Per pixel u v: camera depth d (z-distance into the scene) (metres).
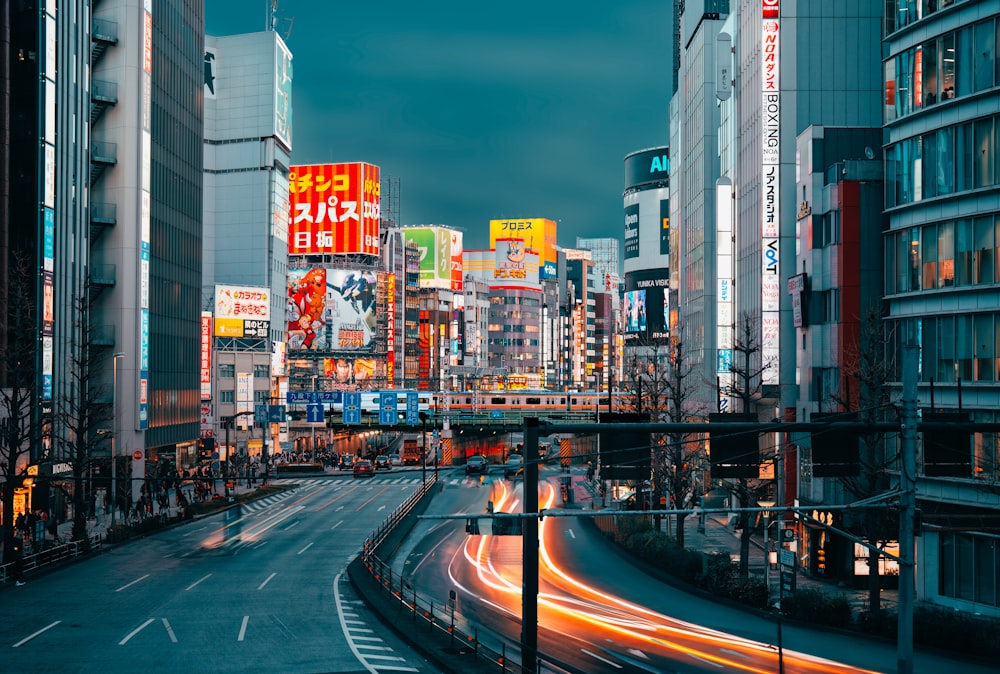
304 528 66.19
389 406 101.94
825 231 53.50
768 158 65.00
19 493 59.84
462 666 29.48
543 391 120.81
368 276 175.50
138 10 82.44
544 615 39.97
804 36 65.06
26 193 66.69
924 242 43.47
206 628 35.03
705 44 93.31
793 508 21.55
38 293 66.38
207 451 100.06
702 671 29.86
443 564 54.16
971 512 38.56
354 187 178.38
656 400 75.06
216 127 152.25
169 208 91.88
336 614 38.22
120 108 81.94
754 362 70.50
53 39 69.19
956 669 30.81
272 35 151.38
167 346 90.94
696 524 68.81
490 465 125.12
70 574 47.06
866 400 41.44
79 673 28.67
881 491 43.31
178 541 59.78
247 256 150.50
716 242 86.31
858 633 36.72
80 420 56.16
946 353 41.84
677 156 128.00
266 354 128.62
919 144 43.66
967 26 40.78
